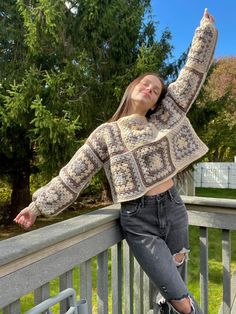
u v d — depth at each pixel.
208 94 6.45
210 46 1.46
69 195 1.25
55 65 5.80
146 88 1.38
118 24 5.61
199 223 1.60
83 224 1.14
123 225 1.33
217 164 13.39
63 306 1.11
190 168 6.12
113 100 5.59
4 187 7.99
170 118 1.39
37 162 6.47
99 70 5.78
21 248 0.86
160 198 1.29
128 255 1.56
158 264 1.25
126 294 1.57
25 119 5.29
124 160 1.27
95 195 8.34
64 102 5.33
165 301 1.43
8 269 0.84
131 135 1.29
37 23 5.14
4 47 6.13
